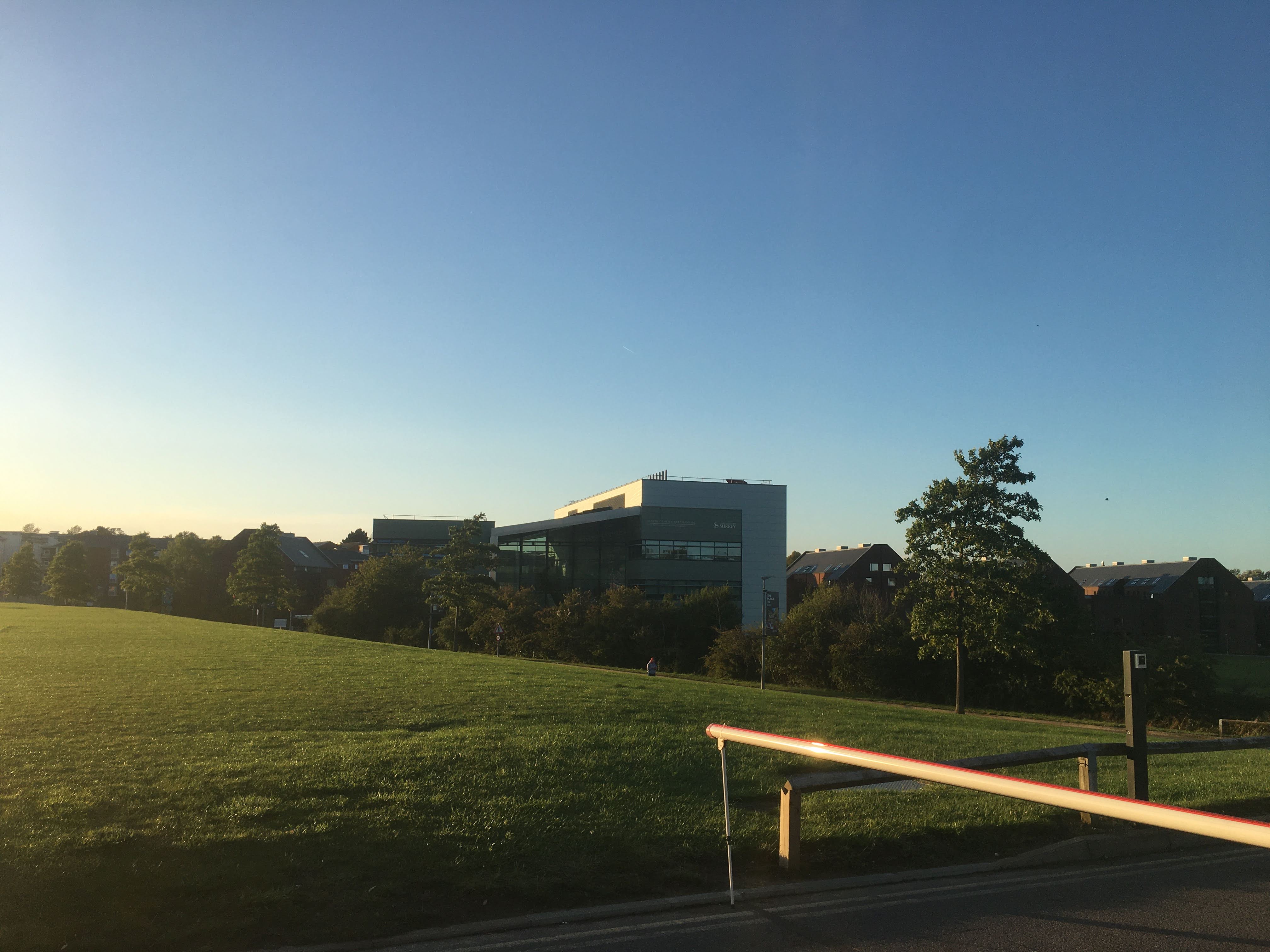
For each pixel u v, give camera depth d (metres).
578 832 7.05
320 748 10.25
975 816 8.01
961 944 5.20
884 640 44.91
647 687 21.09
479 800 7.87
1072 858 7.17
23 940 4.79
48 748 10.06
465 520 57.59
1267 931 5.46
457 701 15.25
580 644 58.66
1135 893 6.21
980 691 42.22
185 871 5.82
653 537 69.06
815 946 5.12
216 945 4.95
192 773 8.63
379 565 74.75
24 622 43.25
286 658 24.78
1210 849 7.65
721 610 60.41
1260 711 37.44
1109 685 37.25
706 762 10.26
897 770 4.43
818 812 8.05
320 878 5.84
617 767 9.57
